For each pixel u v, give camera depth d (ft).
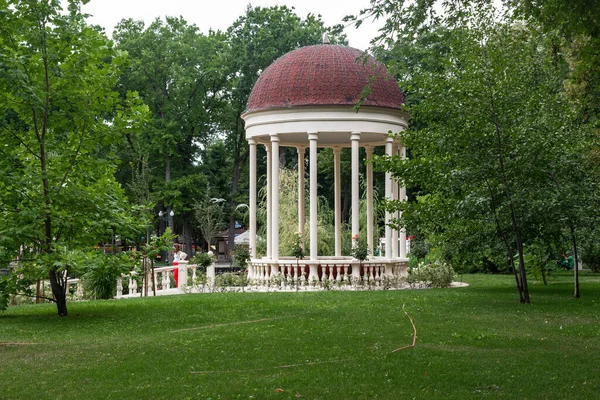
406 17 39.32
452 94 62.64
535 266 88.17
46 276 56.39
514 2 43.70
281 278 91.81
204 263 96.27
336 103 93.76
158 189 178.50
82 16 55.47
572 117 67.72
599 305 61.93
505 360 35.60
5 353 39.55
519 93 62.08
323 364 35.01
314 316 54.85
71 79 54.85
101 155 79.61
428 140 68.23
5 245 50.78
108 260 56.34
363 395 28.63
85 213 55.47
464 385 30.30
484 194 62.85
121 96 177.17
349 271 96.63
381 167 71.05
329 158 194.80
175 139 179.83
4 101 53.42
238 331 47.16
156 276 96.43
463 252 72.84
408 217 72.69
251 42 181.37
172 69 175.73
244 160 213.25
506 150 61.72
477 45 62.95
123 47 176.45
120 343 42.63
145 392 29.50
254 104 99.09
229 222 205.16
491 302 65.21
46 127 56.65
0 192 52.80
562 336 43.78
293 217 128.98
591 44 54.24
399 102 98.07
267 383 30.81
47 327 50.55
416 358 36.27
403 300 67.51
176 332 47.55
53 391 30.04
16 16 53.11
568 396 28.30
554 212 62.13
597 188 66.54
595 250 70.64
